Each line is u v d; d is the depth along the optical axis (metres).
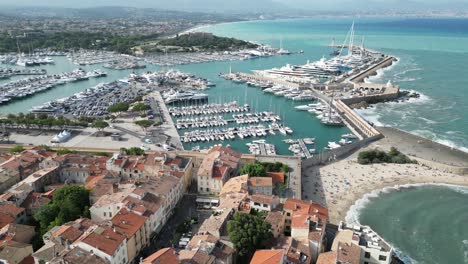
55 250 124.62
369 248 127.12
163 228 159.38
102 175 187.62
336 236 136.75
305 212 147.88
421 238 164.62
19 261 127.12
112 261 121.00
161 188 166.75
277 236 144.25
